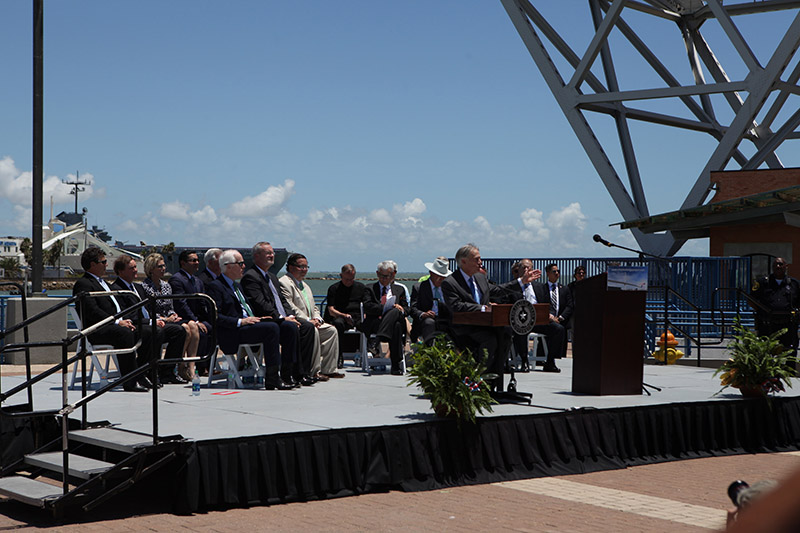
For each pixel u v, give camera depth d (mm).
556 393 9141
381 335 10750
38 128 14961
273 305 9648
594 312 8984
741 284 17703
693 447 8586
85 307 8984
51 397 8461
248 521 5465
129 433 6234
